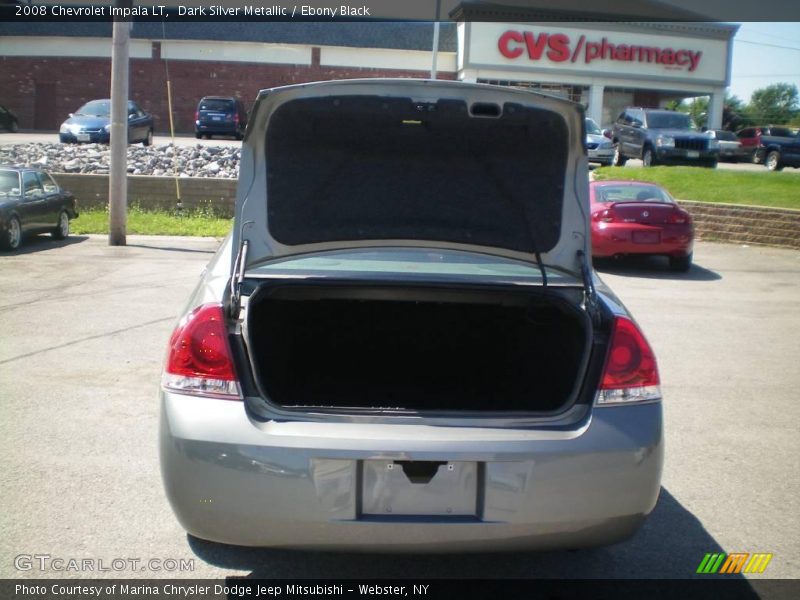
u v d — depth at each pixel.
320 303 4.04
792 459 4.80
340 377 3.99
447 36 39.22
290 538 2.80
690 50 38.00
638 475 2.90
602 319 3.15
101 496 4.07
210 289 3.21
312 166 3.31
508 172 3.36
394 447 2.77
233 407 2.85
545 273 3.38
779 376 6.56
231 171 19.30
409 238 3.42
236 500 2.79
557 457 2.82
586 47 37.00
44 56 39.47
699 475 4.55
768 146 27.94
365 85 3.08
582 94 37.75
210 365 2.91
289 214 3.33
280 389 3.80
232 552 3.58
